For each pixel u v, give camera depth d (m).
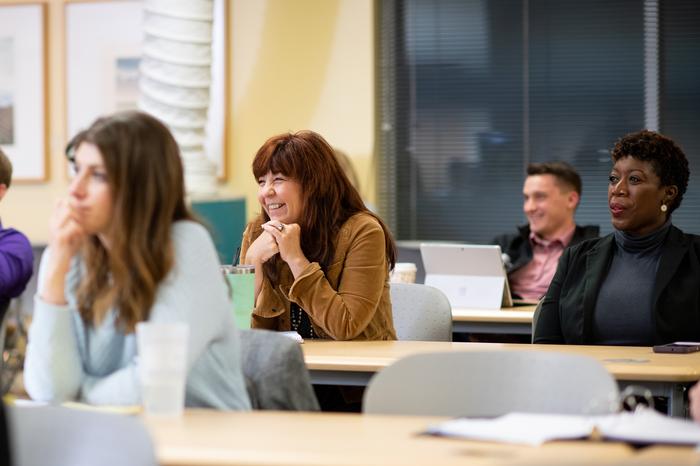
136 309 2.21
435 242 7.49
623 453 1.73
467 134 7.42
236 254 4.05
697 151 7.15
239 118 7.34
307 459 1.66
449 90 7.44
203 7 6.79
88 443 1.67
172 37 6.74
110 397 2.25
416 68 7.47
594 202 7.28
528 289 6.06
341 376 3.20
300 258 3.67
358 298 3.67
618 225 3.81
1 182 4.29
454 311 5.26
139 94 7.27
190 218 2.35
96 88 7.53
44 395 2.28
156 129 2.25
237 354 2.40
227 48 7.32
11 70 7.64
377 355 3.26
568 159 7.30
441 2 7.43
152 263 2.21
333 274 3.74
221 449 1.73
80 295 2.28
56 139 7.61
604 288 3.85
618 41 7.23
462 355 2.30
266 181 3.78
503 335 5.53
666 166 3.78
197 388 2.31
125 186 2.19
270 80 7.30
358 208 3.86
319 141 3.81
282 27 7.29
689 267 3.76
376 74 7.42
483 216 7.43
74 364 2.29
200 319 2.26
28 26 7.61
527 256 6.10
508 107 7.37
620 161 3.83
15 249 4.04
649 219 3.80
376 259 3.73
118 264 2.21
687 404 3.03
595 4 7.24
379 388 2.26
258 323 3.79
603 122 7.25
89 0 7.52
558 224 6.02
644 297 3.77
